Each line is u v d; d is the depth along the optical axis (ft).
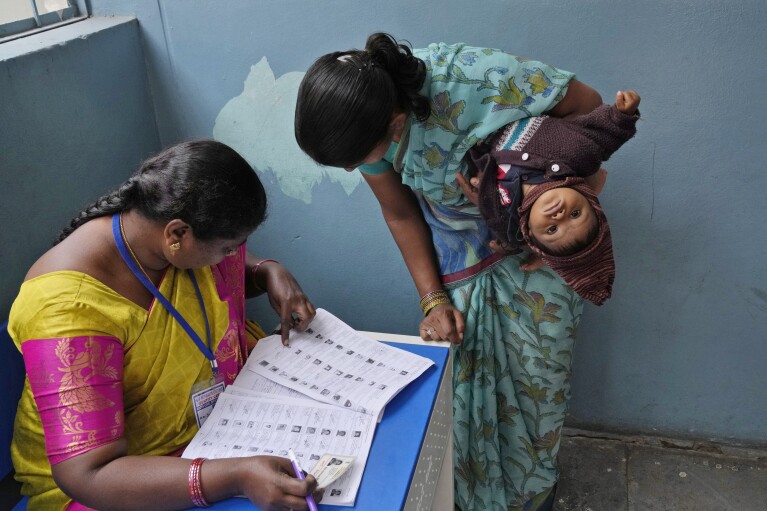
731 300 5.73
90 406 3.33
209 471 3.32
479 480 5.42
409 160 4.31
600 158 3.92
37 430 3.86
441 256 5.01
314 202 6.19
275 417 3.88
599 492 6.11
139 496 3.29
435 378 4.26
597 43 5.07
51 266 3.53
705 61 4.95
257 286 4.91
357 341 4.55
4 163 4.52
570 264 3.86
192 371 3.87
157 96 6.06
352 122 3.63
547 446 5.46
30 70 4.69
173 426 3.86
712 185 5.33
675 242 5.60
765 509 5.80
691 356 6.05
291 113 5.85
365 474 3.54
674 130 5.22
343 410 3.91
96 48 5.31
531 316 4.94
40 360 3.33
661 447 6.47
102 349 3.43
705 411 6.28
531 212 3.82
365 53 3.82
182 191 3.35
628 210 5.58
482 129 4.04
